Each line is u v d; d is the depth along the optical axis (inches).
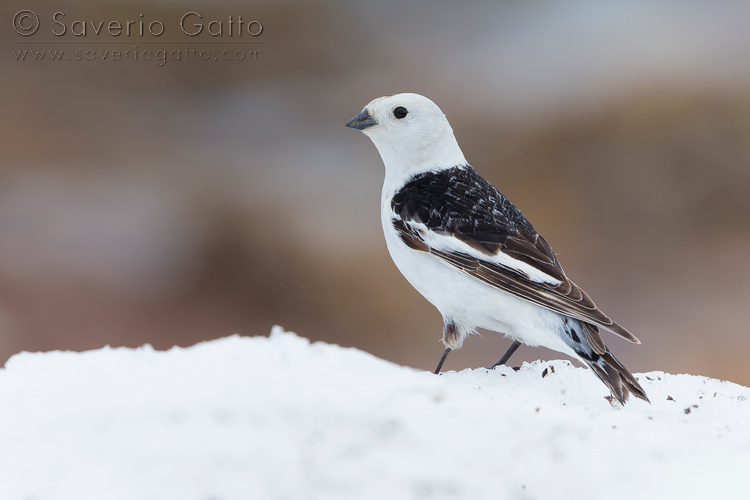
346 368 182.9
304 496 135.4
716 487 152.9
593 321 242.7
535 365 261.6
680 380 257.1
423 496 139.9
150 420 152.3
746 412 221.5
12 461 144.6
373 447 149.7
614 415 193.3
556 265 267.1
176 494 133.4
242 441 145.4
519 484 148.3
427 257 270.8
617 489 151.3
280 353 193.3
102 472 138.5
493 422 164.7
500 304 258.8
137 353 207.5
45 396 176.7
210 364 185.8
